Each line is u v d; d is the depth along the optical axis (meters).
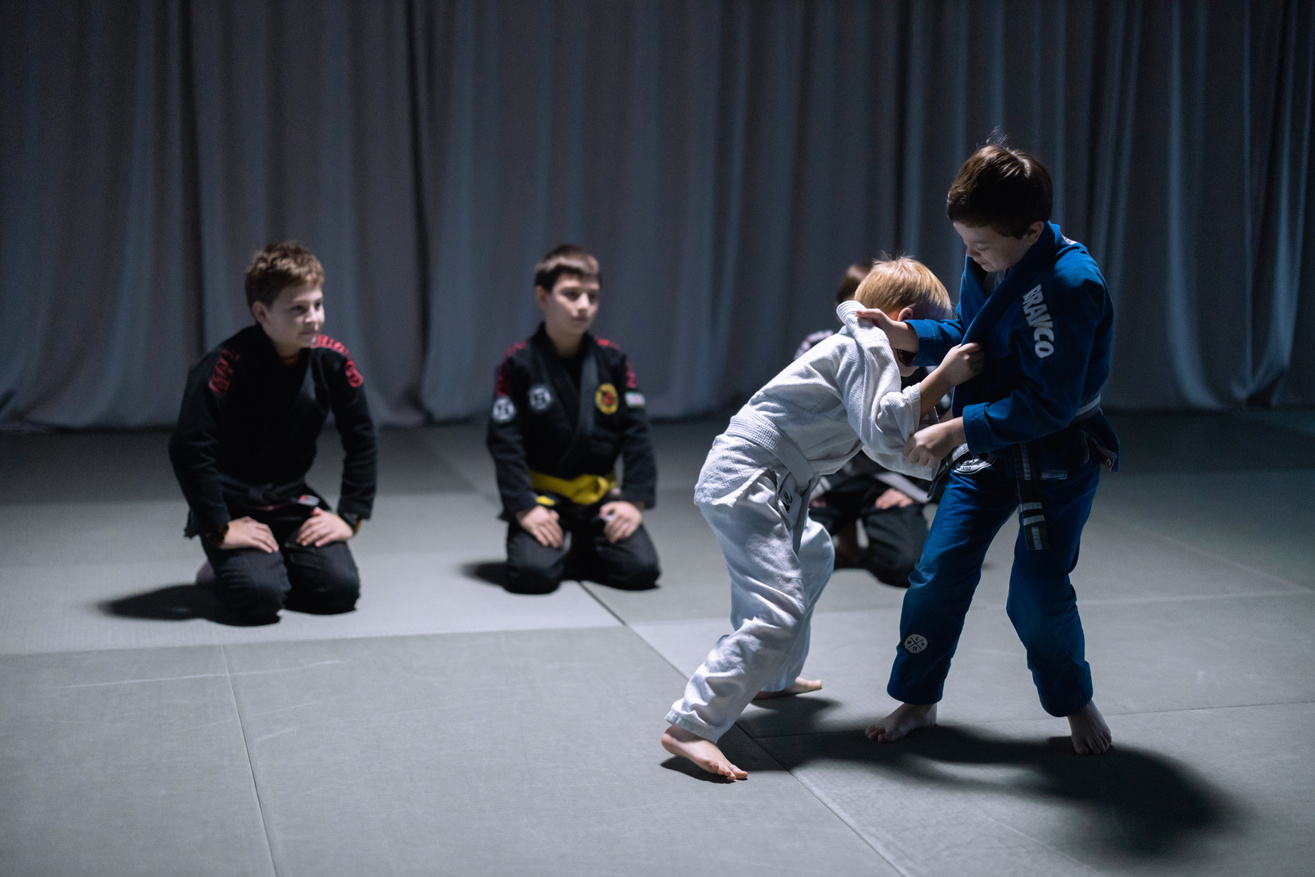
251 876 1.62
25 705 2.22
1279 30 6.30
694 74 5.73
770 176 5.99
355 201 5.52
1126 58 6.16
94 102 5.13
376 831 1.76
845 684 2.44
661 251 5.91
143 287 5.29
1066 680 2.04
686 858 1.69
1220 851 1.73
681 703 2.00
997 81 6.05
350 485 2.96
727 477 2.04
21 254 5.14
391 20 5.43
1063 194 6.28
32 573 3.12
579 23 5.60
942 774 1.99
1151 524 3.90
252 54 5.22
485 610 2.91
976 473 2.08
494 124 5.61
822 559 2.23
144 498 4.03
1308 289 6.68
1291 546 3.63
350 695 2.31
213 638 2.63
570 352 3.25
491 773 1.97
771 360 6.20
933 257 6.21
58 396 5.29
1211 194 6.41
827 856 1.71
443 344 5.65
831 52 5.96
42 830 1.74
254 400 2.79
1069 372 1.83
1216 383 6.55
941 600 2.07
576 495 3.24
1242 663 2.57
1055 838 1.77
